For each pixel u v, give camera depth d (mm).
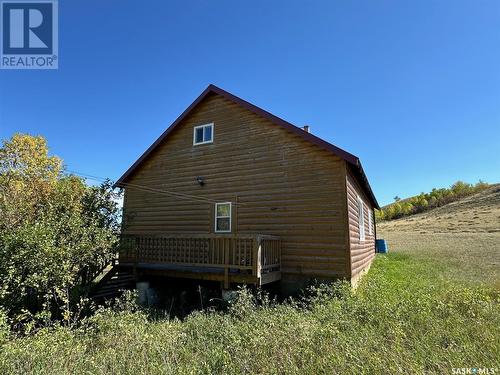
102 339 5250
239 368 3971
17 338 5758
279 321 5738
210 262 8906
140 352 4625
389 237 39094
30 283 6625
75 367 4125
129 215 10727
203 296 9500
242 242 8672
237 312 6562
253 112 11672
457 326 5184
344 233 9336
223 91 12344
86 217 8398
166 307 9227
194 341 5160
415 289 8656
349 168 10391
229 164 11961
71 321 7320
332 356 4008
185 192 12805
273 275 9281
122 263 10461
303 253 9859
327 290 8078
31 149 19062
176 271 9562
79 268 7945
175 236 9625
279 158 10906
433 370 3754
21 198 8516
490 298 7242
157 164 13789
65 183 9039
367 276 11969
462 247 25266
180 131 13516
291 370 3826
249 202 11227
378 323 5441
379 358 3930
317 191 10000
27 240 6680
